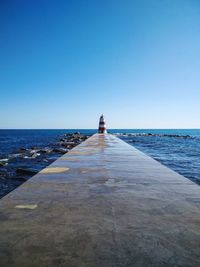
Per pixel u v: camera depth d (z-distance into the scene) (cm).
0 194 982
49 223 225
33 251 174
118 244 185
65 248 179
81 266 156
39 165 1795
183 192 341
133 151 985
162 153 2756
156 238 195
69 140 4984
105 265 158
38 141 5459
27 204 282
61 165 592
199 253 173
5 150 3116
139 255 170
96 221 231
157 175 468
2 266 157
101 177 446
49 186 373
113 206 277
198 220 235
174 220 235
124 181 412
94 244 185
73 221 230
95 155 829
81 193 333
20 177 1266
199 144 4619
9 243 186
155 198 310
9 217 239
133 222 229
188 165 1766
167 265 158
